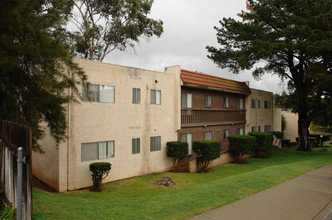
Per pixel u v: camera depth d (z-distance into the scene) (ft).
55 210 19.61
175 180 42.68
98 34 74.54
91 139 37.86
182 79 52.01
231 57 69.26
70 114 35.45
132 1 68.39
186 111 55.16
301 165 45.29
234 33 65.10
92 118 38.06
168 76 51.34
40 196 24.91
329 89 64.03
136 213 19.48
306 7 57.62
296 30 52.24
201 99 59.47
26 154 13.79
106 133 39.86
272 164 58.13
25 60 22.21
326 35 50.67
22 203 14.83
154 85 48.08
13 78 23.17
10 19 20.72
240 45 68.28
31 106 23.81
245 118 77.05
